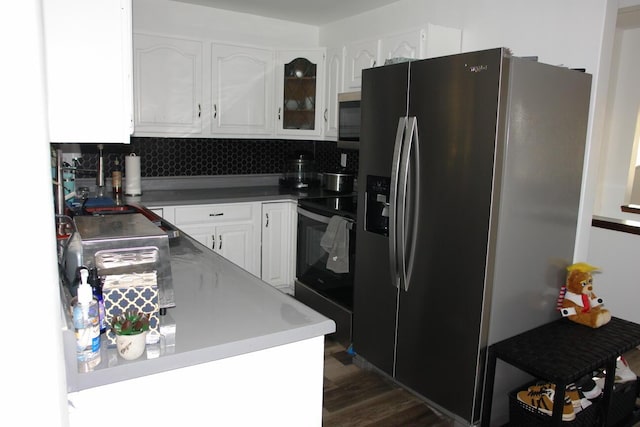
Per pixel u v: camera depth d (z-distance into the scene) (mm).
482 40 2789
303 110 3955
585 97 2271
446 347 2211
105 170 3582
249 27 3863
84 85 1104
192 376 1166
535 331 2240
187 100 3561
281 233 3799
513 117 1965
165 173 3844
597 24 2266
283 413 1316
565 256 2377
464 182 2059
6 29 559
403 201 2287
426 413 2379
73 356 950
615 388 2188
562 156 2223
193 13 3617
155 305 1170
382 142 2459
